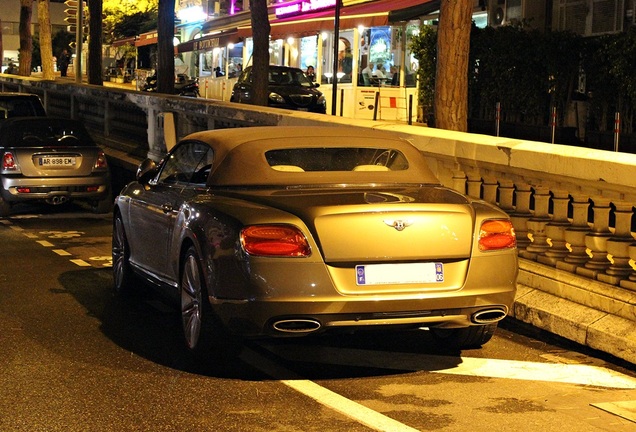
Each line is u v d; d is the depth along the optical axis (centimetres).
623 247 745
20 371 665
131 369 671
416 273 630
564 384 641
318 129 774
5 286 976
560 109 2022
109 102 2245
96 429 545
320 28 3053
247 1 4922
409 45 2656
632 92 1741
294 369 672
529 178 845
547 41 1995
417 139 953
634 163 714
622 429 547
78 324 811
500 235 657
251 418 564
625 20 2233
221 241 639
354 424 553
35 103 1942
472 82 2181
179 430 544
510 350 730
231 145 733
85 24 5381
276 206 638
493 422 559
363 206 627
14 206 1641
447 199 663
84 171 1521
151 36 5406
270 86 2847
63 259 1150
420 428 546
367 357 707
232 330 637
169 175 821
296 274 612
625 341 687
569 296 766
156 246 801
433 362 693
